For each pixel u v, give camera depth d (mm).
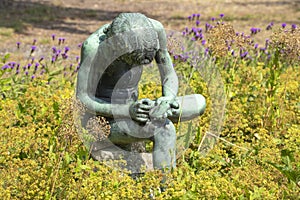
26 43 12531
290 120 6660
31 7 16703
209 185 4500
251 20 16031
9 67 7953
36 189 4438
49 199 4395
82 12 16859
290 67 8141
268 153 5449
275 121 6531
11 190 4566
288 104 7055
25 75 7656
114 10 17531
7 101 6578
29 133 5469
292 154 5082
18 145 5363
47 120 6262
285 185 4977
